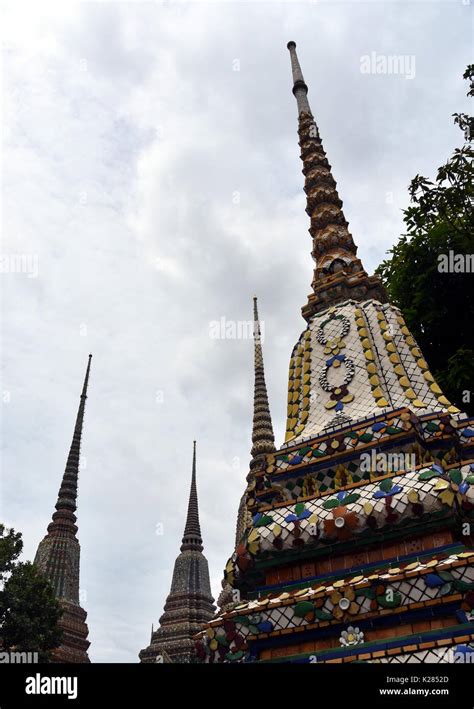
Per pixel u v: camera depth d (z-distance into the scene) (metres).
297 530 9.75
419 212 19.44
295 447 11.52
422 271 20.06
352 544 9.57
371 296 15.39
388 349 12.74
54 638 28.59
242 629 9.42
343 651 8.22
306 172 19.14
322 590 8.91
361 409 11.84
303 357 13.79
